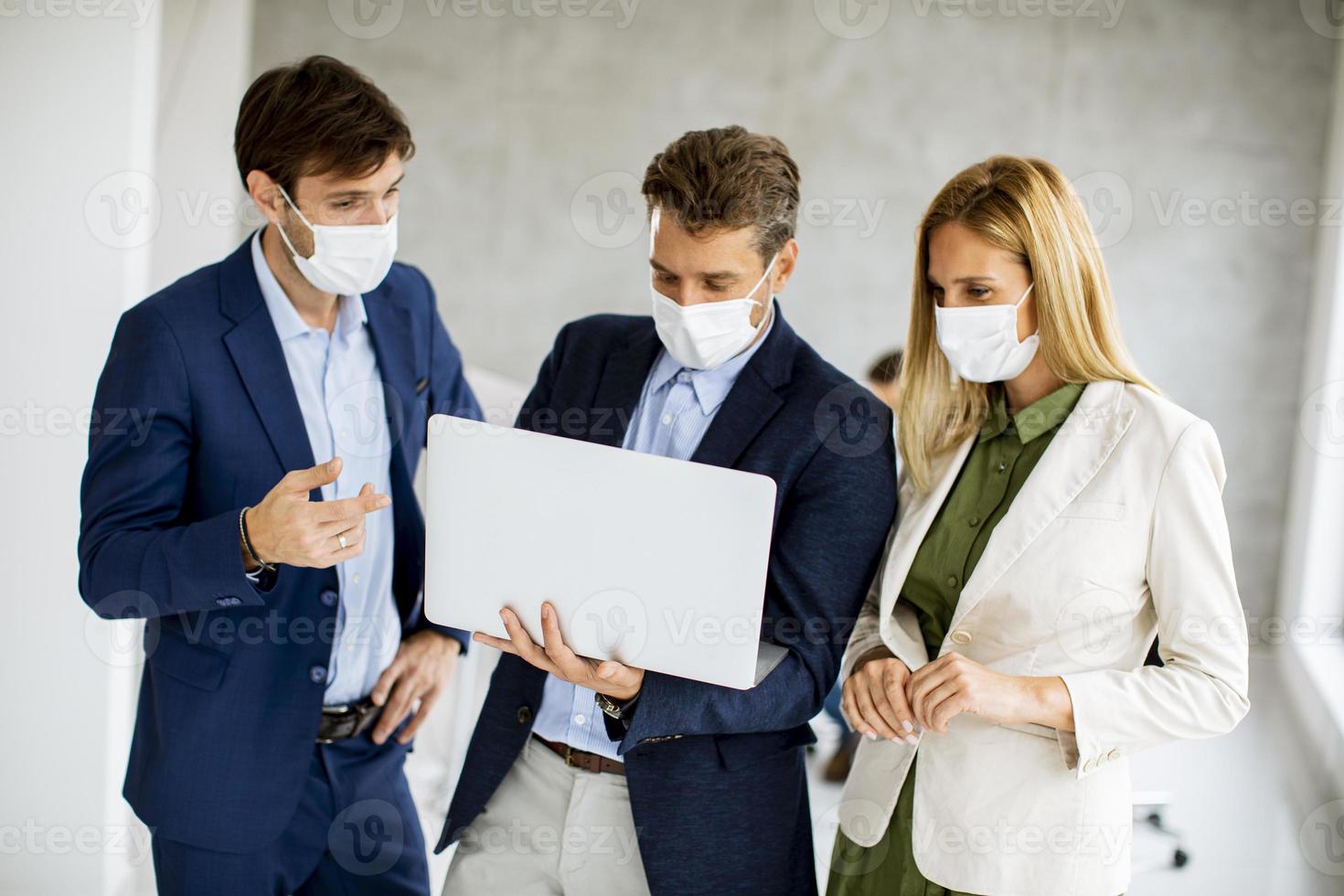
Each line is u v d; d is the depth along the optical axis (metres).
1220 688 1.36
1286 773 3.24
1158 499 1.39
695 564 1.34
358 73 1.66
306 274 1.69
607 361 1.70
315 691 1.73
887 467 1.55
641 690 1.43
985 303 1.47
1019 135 4.64
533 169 4.61
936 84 4.63
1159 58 4.57
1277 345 4.64
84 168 2.23
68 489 2.30
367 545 1.86
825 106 4.64
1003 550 1.44
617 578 1.37
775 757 1.57
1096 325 1.48
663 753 1.51
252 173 1.66
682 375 1.61
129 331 1.64
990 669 1.44
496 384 3.53
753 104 4.63
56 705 2.35
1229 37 4.55
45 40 2.20
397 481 1.90
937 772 1.49
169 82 3.37
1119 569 1.41
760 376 1.56
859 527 1.52
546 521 1.38
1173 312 4.63
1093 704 1.36
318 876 1.89
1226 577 1.37
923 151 4.67
